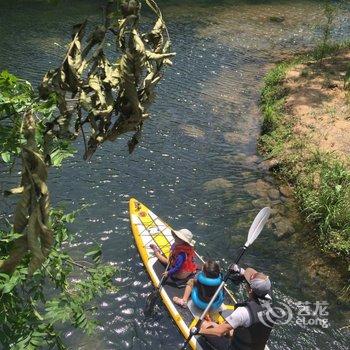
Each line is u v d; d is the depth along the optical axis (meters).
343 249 7.48
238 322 4.82
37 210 1.80
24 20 16.47
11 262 1.91
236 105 12.70
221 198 8.91
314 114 11.39
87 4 18.50
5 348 2.91
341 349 6.15
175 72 14.17
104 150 9.86
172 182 9.23
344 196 8.29
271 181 9.53
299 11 21.67
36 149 1.85
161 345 6.07
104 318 6.34
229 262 7.48
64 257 3.36
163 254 7.17
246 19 19.92
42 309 6.07
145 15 17.83
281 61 16.03
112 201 8.48
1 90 2.46
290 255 7.67
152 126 11.07
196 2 21.08
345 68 14.27
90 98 2.00
